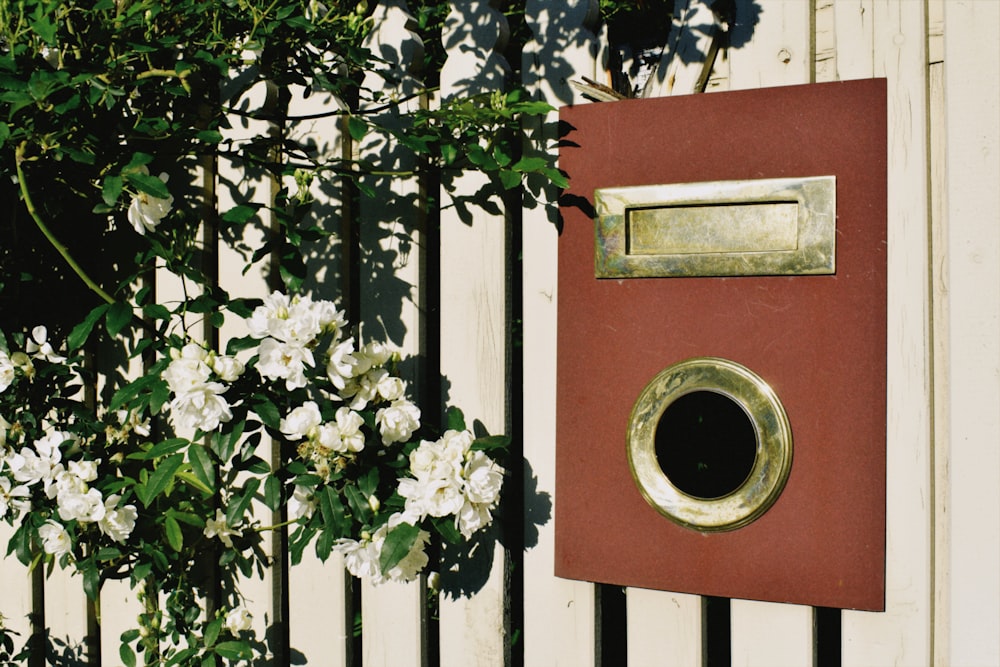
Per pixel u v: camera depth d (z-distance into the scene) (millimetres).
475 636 1953
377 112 1967
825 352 1677
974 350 1619
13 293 2082
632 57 2287
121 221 2135
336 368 1729
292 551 1777
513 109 1806
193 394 1674
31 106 1733
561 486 1854
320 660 2053
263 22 1838
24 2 1700
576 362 1836
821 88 1675
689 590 1766
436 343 2430
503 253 1917
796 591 1699
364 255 2025
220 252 2102
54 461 1917
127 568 2135
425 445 1717
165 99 1951
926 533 1653
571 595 1889
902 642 1669
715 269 1731
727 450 2652
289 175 1972
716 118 1733
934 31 1676
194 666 1996
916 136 1654
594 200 1814
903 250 1660
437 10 2414
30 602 2275
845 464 1669
